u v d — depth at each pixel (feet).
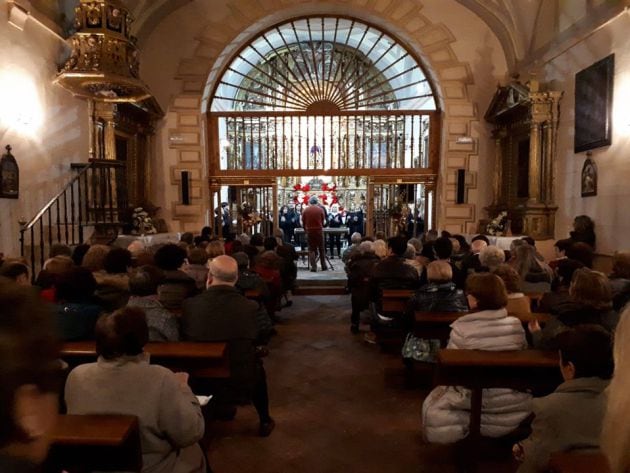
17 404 2.37
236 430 11.91
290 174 34.99
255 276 17.57
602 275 9.65
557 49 26.61
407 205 37.17
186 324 10.27
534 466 6.15
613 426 2.71
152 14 31.30
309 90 35.50
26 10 19.95
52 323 2.62
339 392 14.29
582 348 6.14
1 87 19.06
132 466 5.88
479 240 19.77
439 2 32.78
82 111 25.32
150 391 6.23
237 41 33.91
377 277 17.83
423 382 15.01
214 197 35.96
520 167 30.09
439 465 10.27
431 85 35.29
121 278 11.41
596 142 22.91
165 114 33.22
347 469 10.13
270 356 17.69
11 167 19.15
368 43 43.83
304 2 32.24
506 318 9.79
